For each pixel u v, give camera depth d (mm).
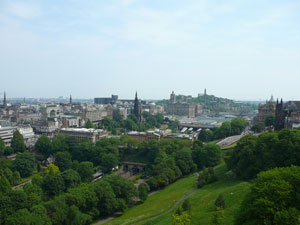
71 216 123188
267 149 149375
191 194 156250
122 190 162375
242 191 124438
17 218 113125
